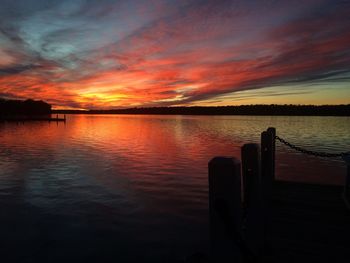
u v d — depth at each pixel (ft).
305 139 152.56
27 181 57.16
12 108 627.46
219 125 374.84
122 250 26.73
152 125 388.78
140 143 138.00
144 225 32.89
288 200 22.27
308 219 18.62
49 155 98.12
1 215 36.63
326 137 165.07
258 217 11.11
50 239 29.14
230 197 6.23
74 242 28.53
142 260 24.91
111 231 31.17
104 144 135.03
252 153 10.92
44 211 38.11
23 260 24.95
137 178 58.85
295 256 14.15
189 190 48.62
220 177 6.28
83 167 73.41
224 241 6.53
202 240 28.81
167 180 56.75
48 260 24.90
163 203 41.22
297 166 78.43
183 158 88.43
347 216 19.04
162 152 103.65
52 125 366.84
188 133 211.61
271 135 21.42
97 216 36.01
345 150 107.96
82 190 49.47
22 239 29.22
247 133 207.62
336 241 15.66
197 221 33.96
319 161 86.33
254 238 11.12
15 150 112.98
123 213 37.04
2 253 26.23
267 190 18.65
